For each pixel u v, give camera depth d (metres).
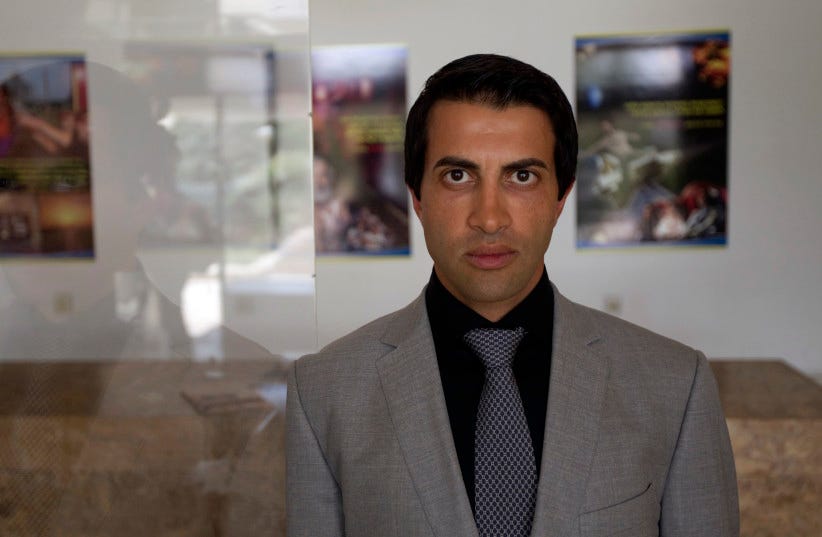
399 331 0.96
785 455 1.80
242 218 0.95
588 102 3.74
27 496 1.00
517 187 0.81
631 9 3.68
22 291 0.96
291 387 0.97
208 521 1.02
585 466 0.84
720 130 3.72
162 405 1.00
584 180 3.78
